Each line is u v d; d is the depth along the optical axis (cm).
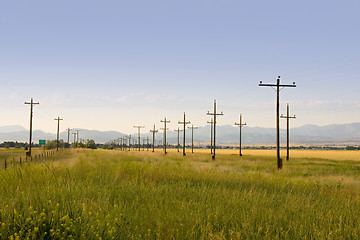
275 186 1451
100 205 795
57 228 580
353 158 7456
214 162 4141
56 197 810
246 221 718
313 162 5066
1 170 1327
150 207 816
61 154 4969
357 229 699
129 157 3962
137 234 623
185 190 1155
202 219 732
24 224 570
